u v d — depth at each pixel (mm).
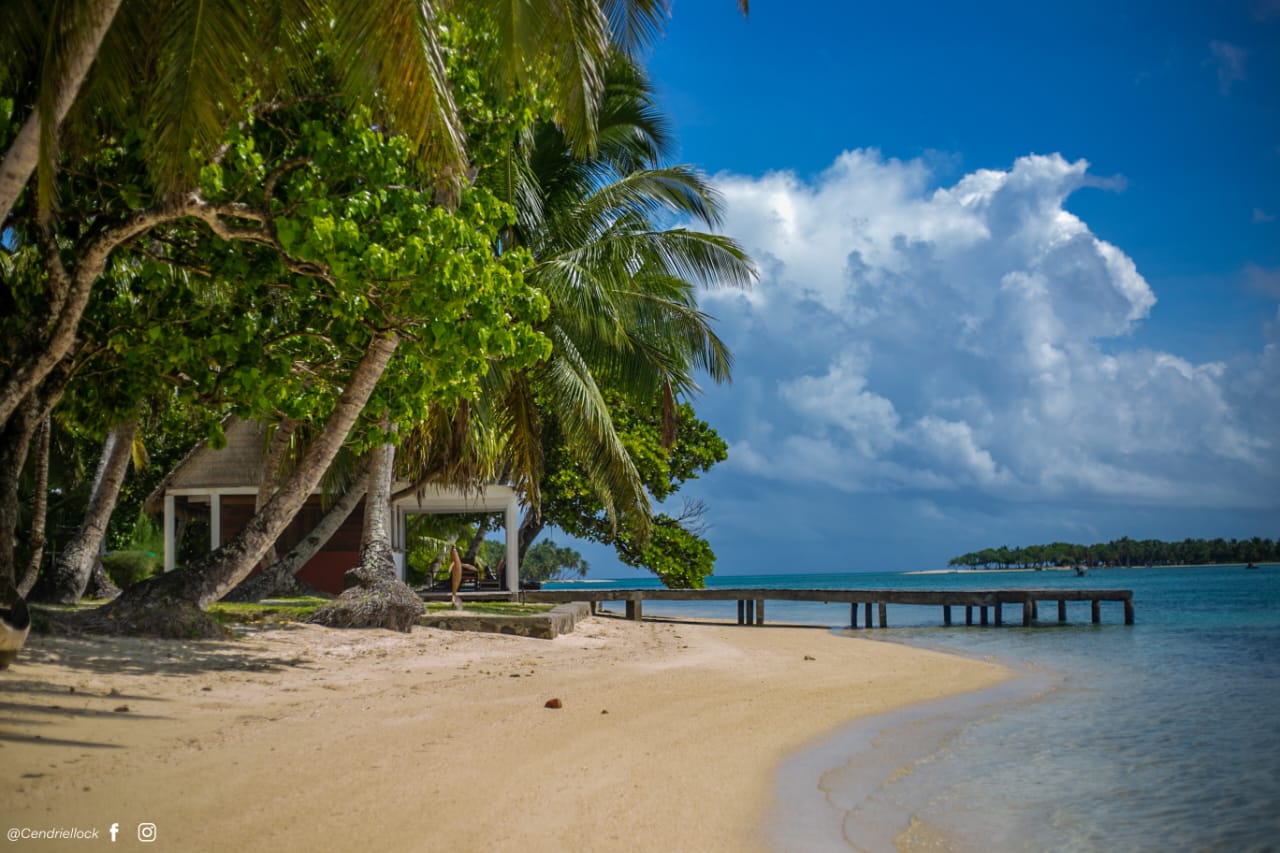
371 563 16016
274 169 10172
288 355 12031
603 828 5176
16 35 8680
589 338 18109
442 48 10648
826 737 8680
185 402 13297
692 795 6105
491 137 11820
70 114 9484
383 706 8672
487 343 10500
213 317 11938
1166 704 11570
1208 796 7016
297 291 11578
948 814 6293
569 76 9305
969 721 10141
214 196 9508
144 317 11617
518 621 16594
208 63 7906
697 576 31688
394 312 11031
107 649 10477
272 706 8406
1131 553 159500
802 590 27938
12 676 8234
